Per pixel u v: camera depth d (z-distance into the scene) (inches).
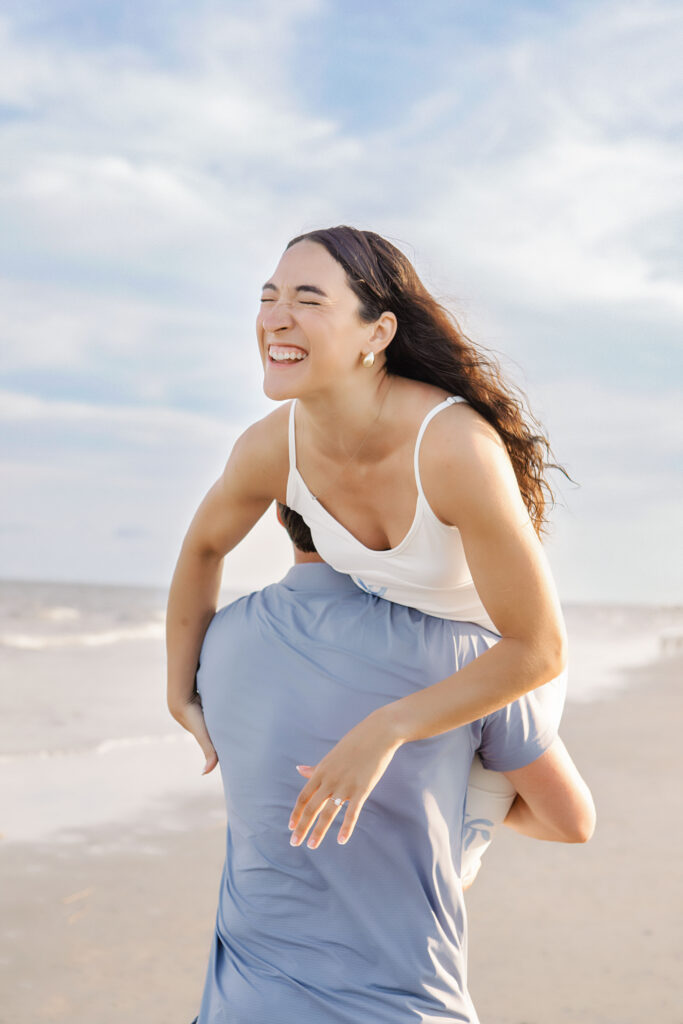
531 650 79.4
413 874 84.1
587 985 131.0
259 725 87.0
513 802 99.0
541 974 134.7
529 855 192.9
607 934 150.3
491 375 87.9
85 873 180.2
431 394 82.7
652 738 323.3
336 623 88.4
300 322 78.9
